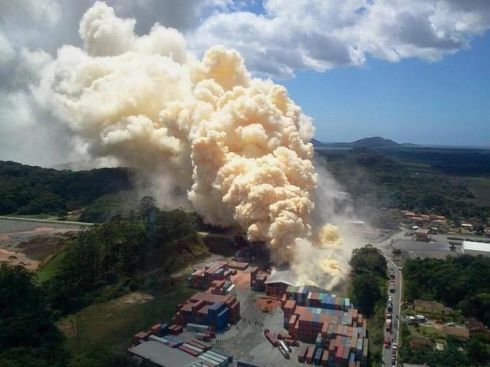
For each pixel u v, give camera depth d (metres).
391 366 104.81
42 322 108.88
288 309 119.44
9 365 91.75
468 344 111.81
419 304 133.62
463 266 153.25
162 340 107.88
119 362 98.19
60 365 96.06
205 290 136.38
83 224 192.25
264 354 107.06
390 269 161.25
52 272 139.88
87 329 113.75
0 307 111.88
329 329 110.88
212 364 98.75
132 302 128.62
